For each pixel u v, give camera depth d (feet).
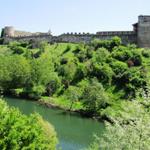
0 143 86.99
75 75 522.88
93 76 508.53
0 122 89.97
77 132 310.86
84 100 422.00
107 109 383.86
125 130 122.42
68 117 382.83
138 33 597.93
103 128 336.70
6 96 489.67
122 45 602.44
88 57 569.23
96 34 652.89
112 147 124.57
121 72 485.56
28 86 499.51
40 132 106.63
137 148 114.93
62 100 467.93
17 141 91.04
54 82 503.61
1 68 511.81
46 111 408.05
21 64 512.63
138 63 507.71
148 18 593.42
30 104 442.91
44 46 650.84
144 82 437.17
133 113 122.01
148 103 121.80
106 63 519.60
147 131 116.67
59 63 572.92
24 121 98.63
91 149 159.43
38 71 503.20
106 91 464.65
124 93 443.73
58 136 287.69
